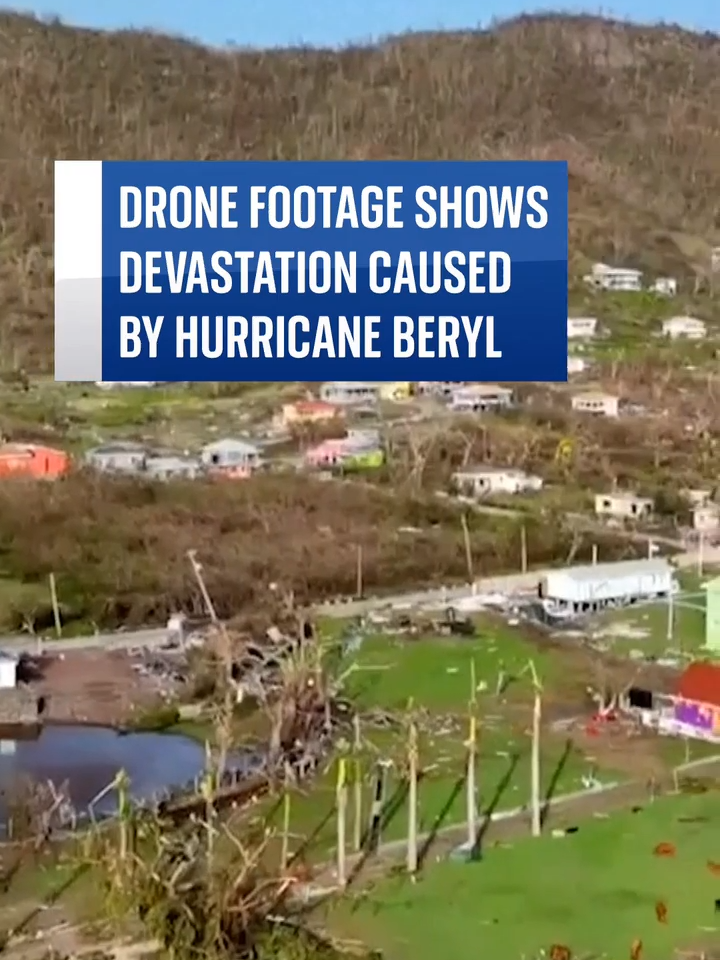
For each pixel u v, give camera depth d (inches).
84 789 1784.0
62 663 2288.4
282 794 1743.4
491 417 4178.2
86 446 3759.8
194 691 2160.4
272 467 3663.9
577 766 1815.9
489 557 2977.4
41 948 1338.6
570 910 1417.3
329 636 2397.9
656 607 2588.6
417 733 1857.8
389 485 3526.1
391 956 1321.4
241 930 1348.4
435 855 1547.7
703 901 1439.5
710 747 1887.3
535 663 2241.6
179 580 2706.7
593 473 3698.3
